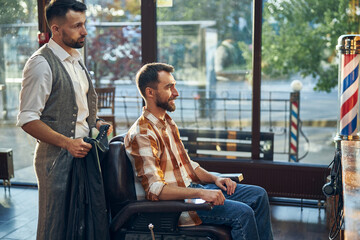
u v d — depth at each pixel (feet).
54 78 6.95
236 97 12.80
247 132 12.83
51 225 7.07
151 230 6.32
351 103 9.39
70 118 7.16
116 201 7.12
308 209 12.28
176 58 13.03
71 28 6.97
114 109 19.80
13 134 14.34
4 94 14.21
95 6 16.66
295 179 12.16
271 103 13.55
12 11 13.76
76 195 6.87
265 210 7.73
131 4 16.31
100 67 18.19
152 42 12.87
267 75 14.89
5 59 14.03
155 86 7.29
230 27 12.59
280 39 14.78
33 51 13.85
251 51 12.57
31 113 6.76
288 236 10.47
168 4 12.81
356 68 9.31
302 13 14.62
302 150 15.34
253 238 6.98
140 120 7.31
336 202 10.02
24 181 14.51
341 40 9.39
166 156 7.39
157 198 6.83
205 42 12.80
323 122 15.57
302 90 15.55
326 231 10.77
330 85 15.31
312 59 15.07
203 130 13.11
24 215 11.94
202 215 7.16
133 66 18.07
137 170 7.09
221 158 12.96
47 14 7.06
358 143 7.48
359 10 14.47
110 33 17.06
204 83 12.95
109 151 7.20
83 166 6.88
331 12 14.70
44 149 7.06
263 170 12.37
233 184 7.69
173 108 7.47
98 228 6.83
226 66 12.75
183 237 7.30
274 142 13.15
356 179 5.10
